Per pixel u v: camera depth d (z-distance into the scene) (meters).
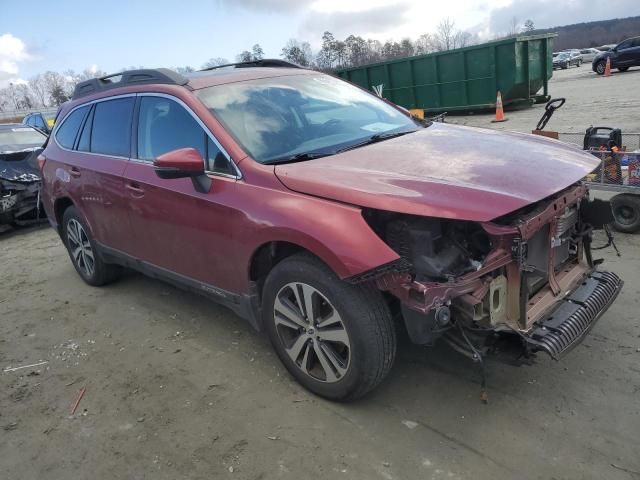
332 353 3.01
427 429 2.88
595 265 3.58
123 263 4.66
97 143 4.61
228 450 2.88
